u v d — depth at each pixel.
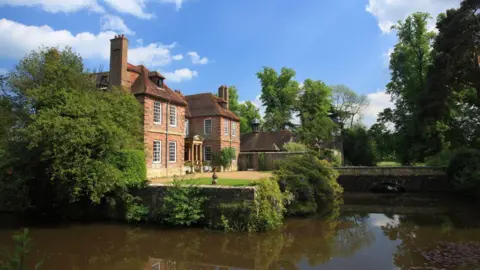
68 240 14.23
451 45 27.67
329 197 22.80
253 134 46.16
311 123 48.03
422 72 38.88
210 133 35.06
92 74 22.77
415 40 38.66
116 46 24.64
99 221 17.27
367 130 54.53
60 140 14.80
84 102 16.59
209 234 14.59
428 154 37.66
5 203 19.36
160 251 12.68
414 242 13.44
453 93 32.12
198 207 15.44
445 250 12.00
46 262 11.55
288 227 16.45
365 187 33.12
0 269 3.85
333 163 34.41
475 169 24.39
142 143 21.58
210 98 36.81
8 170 17.45
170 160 26.59
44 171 17.39
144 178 17.53
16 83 20.70
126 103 20.91
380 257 11.55
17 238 3.58
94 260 11.78
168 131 26.33
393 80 42.09
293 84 53.62
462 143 36.38
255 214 14.88
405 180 31.84
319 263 11.12
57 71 18.84
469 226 16.31
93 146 16.08
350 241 13.92
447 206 23.02
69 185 16.06
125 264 11.38
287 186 18.97
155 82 26.86
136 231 15.38
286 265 11.02
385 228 16.34
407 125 38.94
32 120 17.66
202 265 11.22
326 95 51.12
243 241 13.70
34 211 19.17
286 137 43.94
